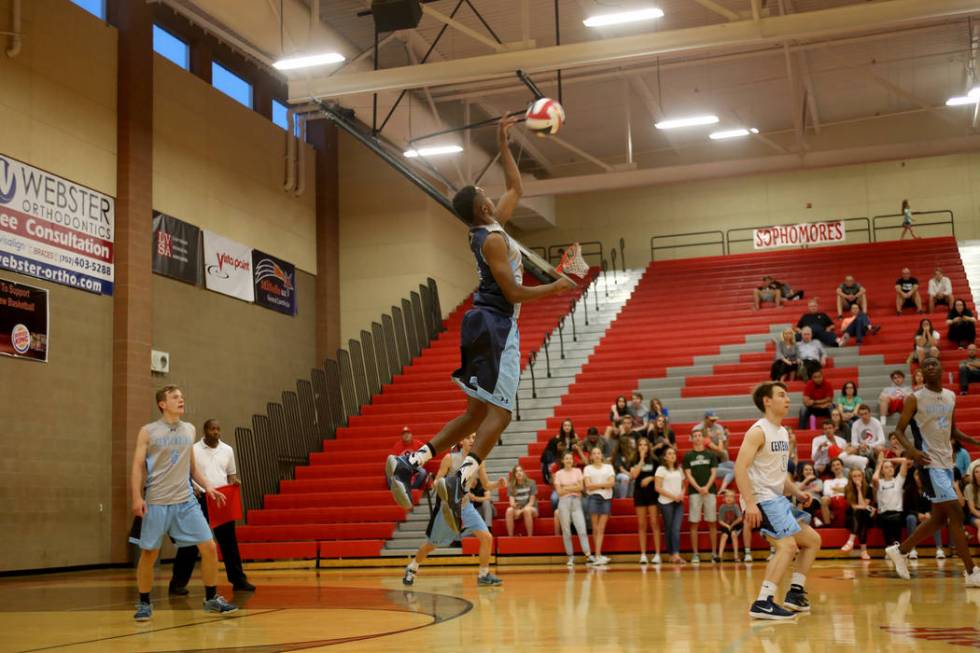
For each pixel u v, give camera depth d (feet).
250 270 67.51
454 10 59.41
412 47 71.20
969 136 72.84
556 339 77.10
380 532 53.47
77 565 50.37
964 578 33.50
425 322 77.20
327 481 59.47
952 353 61.26
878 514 45.01
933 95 89.81
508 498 54.39
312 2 56.39
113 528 52.70
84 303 52.49
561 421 61.31
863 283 79.15
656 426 52.03
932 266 79.82
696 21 71.36
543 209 98.94
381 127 61.67
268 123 71.41
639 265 100.42
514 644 18.78
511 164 16.46
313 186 77.56
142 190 56.49
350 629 22.18
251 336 67.05
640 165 100.89
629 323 78.02
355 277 79.25
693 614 23.91
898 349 64.13
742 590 30.78
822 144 95.81
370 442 64.08
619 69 79.05
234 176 66.59
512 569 46.11
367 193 79.97
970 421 53.42
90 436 52.03
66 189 51.80
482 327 14.64
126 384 53.78
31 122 49.85
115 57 56.34
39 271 49.60
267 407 65.21
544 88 81.46
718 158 98.68
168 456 25.79
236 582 34.58
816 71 82.99
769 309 75.41
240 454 61.82
